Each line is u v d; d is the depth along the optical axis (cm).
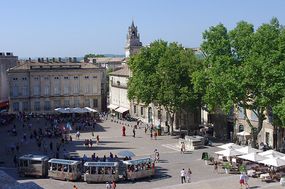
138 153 6981
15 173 5772
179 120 9488
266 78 6081
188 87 8356
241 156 5412
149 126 10294
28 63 13538
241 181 4594
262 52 6250
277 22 6431
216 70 6744
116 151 7175
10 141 8344
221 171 5584
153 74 8681
